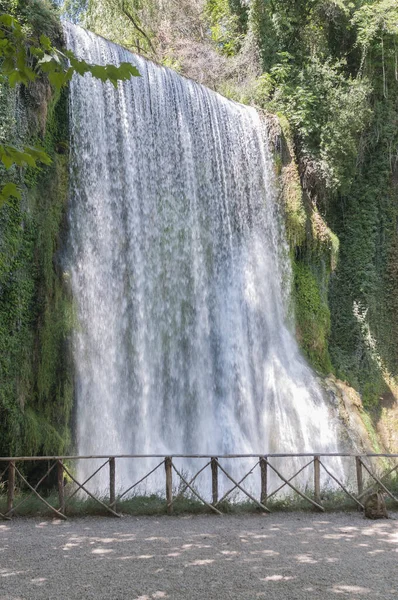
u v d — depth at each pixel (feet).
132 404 53.11
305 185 76.64
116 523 29.14
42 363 45.80
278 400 65.72
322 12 83.41
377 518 30.19
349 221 85.10
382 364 81.15
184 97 64.85
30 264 46.98
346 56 86.43
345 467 63.16
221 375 62.59
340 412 68.18
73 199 52.16
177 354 58.80
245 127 71.51
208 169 65.72
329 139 76.13
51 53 17.56
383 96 86.02
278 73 78.89
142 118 59.57
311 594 18.24
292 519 30.09
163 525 28.63
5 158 15.87
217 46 101.96
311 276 75.31
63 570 20.88
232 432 61.21
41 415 45.14
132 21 95.76
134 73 16.12
